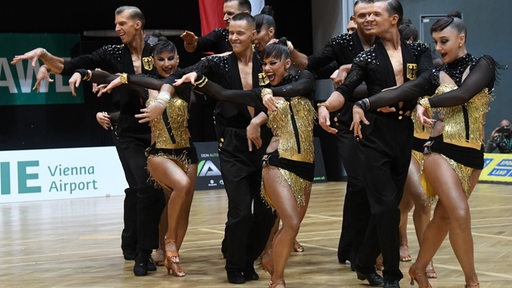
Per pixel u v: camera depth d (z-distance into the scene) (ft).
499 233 27.25
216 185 51.57
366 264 18.78
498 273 19.89
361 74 17.54
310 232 28.96
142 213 21.48
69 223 35.32
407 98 16.84
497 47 58.80
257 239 20.17
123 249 24.43
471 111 16.81
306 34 60.75
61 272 22.33
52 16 57.16
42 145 57.36
